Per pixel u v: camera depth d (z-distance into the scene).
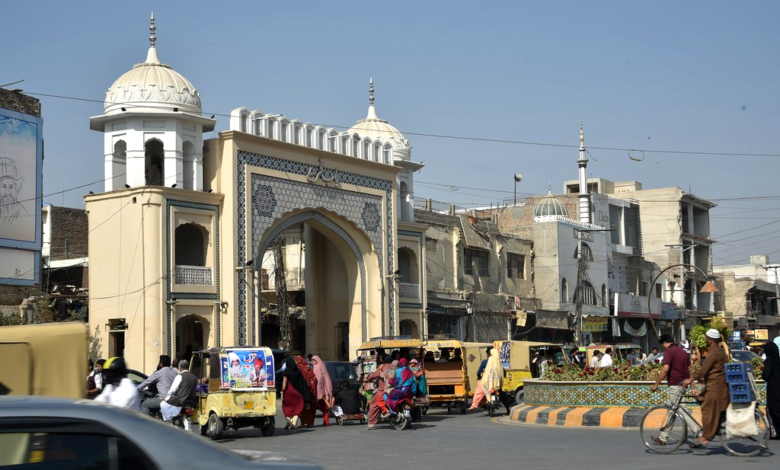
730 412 10.90
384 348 21.77
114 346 26.69
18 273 24.61
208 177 28.14
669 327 57.94
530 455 11.70
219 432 15.47
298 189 29.77
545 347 23.36
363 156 32.62
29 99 25.25
